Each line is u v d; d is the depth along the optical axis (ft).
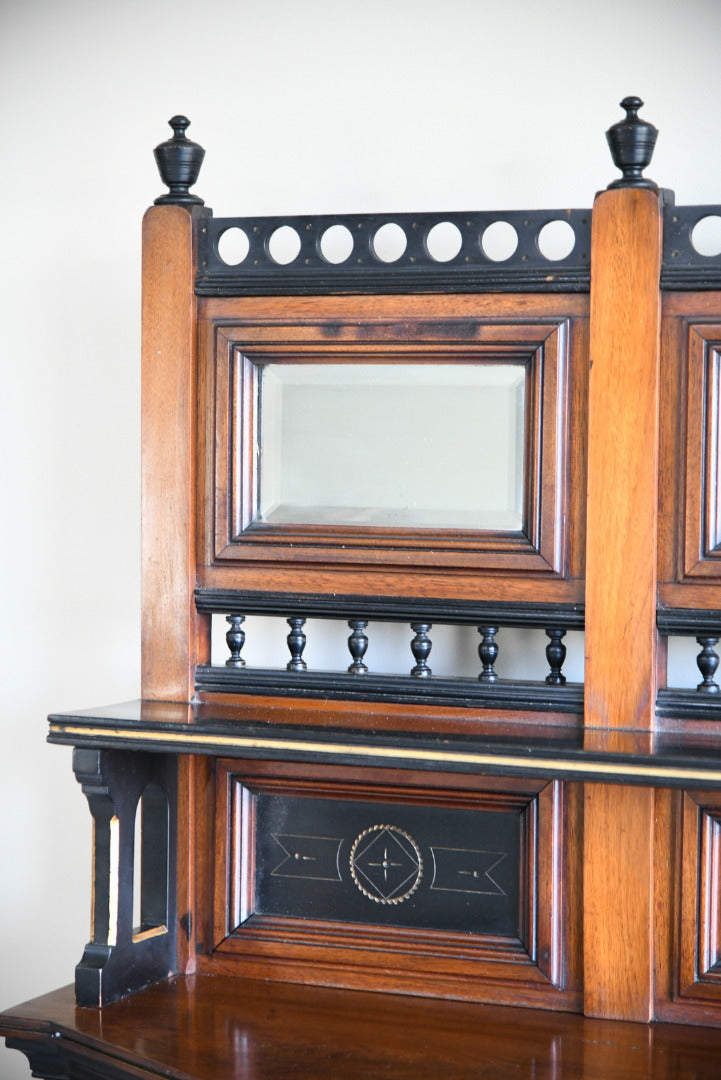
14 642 7.92
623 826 5.91
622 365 5.82
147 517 6.50
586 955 5.99
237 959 6.55
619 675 5.85
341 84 7.22
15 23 7.75
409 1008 6.13
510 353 6.09
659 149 6.70
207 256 6.47
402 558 6.22
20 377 7.82
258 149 7.36
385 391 6.32
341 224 6.30
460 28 7.01
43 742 7.88
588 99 6.82
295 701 6.38
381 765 5.51
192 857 6.59
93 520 7.74
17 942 7.97
